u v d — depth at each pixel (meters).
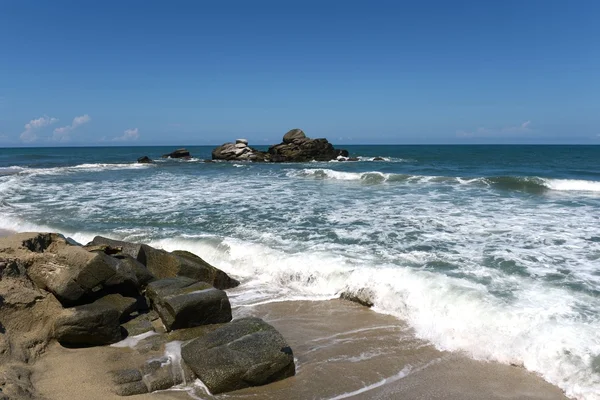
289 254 9.70
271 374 5.16
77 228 12.73
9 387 4.48
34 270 6.78
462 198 17.06
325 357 5.84
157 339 6.11
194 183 24.02
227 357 5.19
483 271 8.40
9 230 13.23
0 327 5.51
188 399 4.80
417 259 9.23
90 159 60.09
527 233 11.23
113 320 6.10
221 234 11.73
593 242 10.31
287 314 7.36
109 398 4.70
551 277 8.02
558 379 5.18
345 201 16.66
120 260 7.31
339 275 8.48
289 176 28.19
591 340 5.64
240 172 32.66
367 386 5.14
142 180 26.00
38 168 38.97
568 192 18.67
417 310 7.11
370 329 6.70
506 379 5.27
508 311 6.49
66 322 5.79
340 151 53.53
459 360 5.71
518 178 21.27
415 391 5.03
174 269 8.33
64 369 5.28
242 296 8.22
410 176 24.03
